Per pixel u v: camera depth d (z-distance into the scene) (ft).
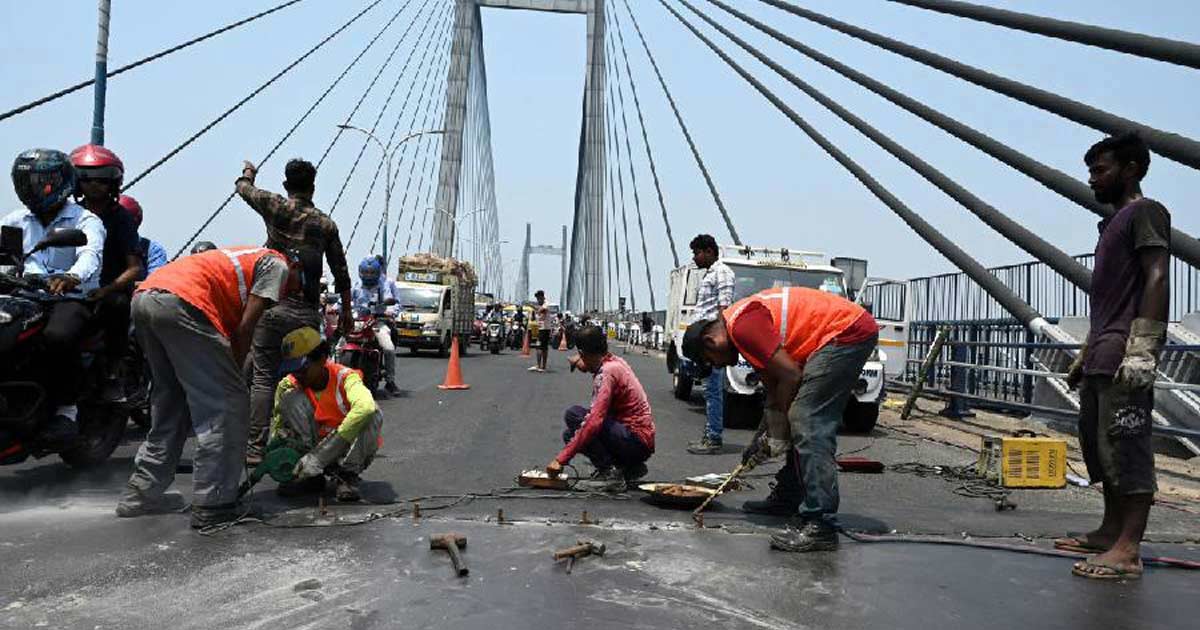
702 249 25.14
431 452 22.76
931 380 44.62
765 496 17.84
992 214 47.01
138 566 11.35
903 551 13.03
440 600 10.13
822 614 10.00
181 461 19.85
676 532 13.83
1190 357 28.30
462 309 92.02
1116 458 12.01
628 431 17.70
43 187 16.81
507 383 49.08
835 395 13.33
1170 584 11.55
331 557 11.88
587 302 227.61
